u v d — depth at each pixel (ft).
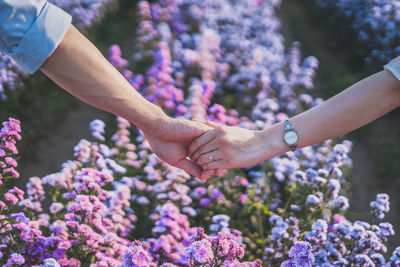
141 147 13.20
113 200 9.89
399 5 23.93
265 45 23.30
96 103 5.94
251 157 6.95
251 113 17.24
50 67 5.37
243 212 11.32
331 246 8.71
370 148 17.02
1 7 4.73
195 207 11.98
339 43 26.27
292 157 12.97
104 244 8.65
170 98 16.67
